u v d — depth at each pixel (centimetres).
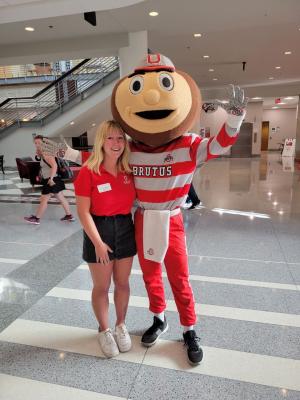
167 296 242
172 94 147
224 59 943
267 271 281
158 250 165
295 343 186
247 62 987
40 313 221
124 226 168
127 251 170
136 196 171
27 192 694
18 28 648
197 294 242
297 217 458
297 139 1659
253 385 156
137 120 152
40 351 183
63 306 230
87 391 154
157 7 538
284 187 716
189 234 386
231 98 146
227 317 212
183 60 952
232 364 170
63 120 1032
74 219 470
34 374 166
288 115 2386
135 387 156
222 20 607
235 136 150
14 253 336
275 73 1167
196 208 520
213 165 1256
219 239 367
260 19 598
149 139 154
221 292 245
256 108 1839
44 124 1072
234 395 150
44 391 155
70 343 190
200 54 880
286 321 207
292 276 271
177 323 208
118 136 156
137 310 223
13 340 193
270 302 230
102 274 168
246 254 320
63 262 309
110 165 161
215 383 158
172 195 163
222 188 713
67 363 173
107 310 181
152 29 659
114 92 164
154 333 187
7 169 1133
